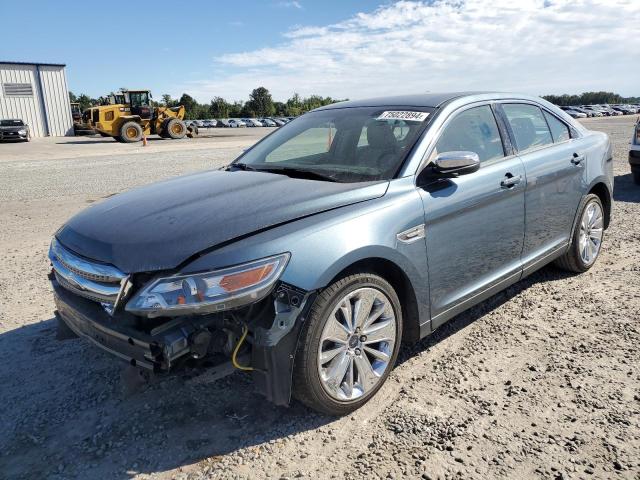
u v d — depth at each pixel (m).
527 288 4.65
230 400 3.10
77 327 2.94
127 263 2.55
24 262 5.80
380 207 2.97
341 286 2.73
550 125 4.53
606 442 2.61
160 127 31.98
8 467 2.59
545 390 3.07
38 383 3.32
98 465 2.58
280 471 2.49
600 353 3.46
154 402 3.10
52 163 16.88
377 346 3.04
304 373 2.65
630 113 68.62
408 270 3.06
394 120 3.66
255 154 4.17
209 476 2.48
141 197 3.30
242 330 2.61
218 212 2.80
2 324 4.18
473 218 3.47
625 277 4.80
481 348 3.60
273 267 2.51
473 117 3.79
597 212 4.96
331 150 3.76
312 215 2.80
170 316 2.46
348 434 2.75
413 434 2.72
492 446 2.61
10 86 39.59
